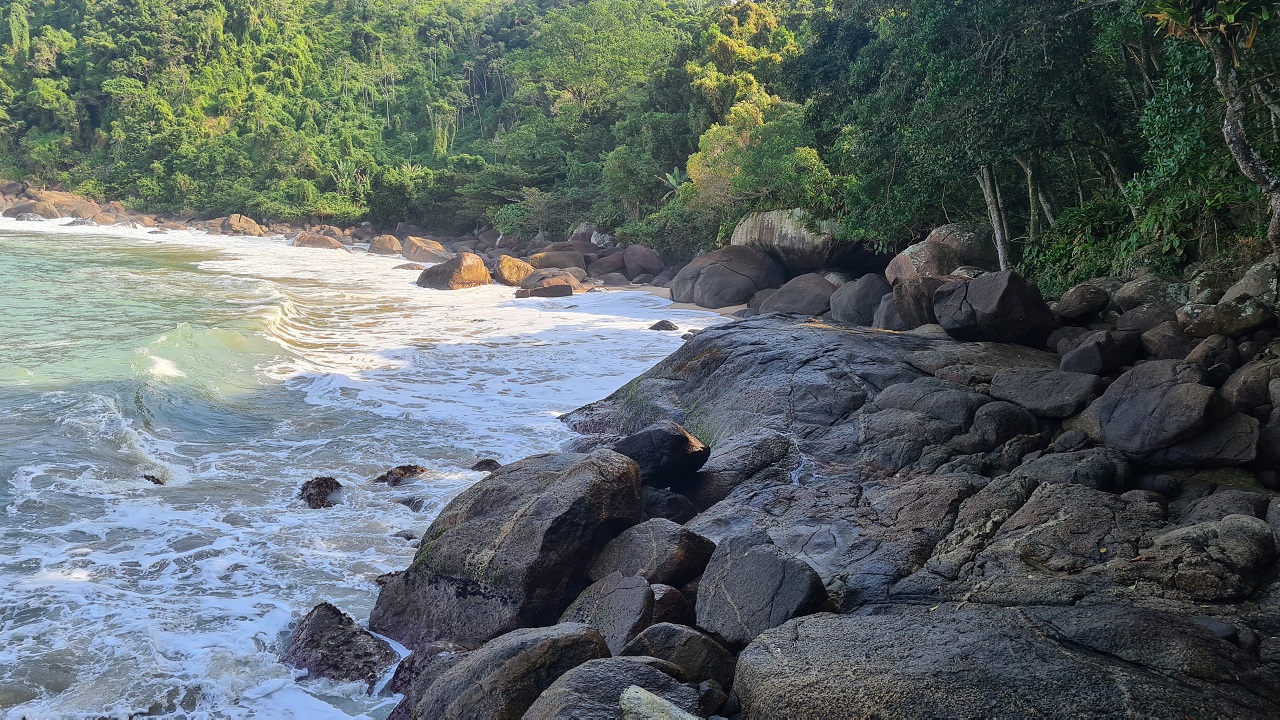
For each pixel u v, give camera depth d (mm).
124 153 96312
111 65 106250
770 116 37375
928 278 16266
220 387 15984
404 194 68562
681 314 28031
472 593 7727
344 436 13523
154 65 108750
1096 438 9367
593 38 69250
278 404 15312
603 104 66312
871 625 5617
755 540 7031
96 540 9281
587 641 5969
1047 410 10164
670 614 6910
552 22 73812
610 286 37094
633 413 13641
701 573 7746
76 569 8562
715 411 12562
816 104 30266
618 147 49031
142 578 8500
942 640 5293
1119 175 18969
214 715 6426
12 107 105312
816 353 12992
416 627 7793
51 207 76750
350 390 16281
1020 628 5426
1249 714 4504
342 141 91562
